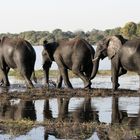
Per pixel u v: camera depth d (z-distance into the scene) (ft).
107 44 110.63
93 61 111.24
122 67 108.78
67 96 99.14
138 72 104.58
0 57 120.67
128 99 94.79
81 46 110.83
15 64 117.08
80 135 61.98
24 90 110.63
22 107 84.89
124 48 106.11
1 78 125.49
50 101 92.17
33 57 116.67
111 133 62.64
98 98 96.43
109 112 78.69
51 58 117.91
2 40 120.67
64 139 60.03
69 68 113.39
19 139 60.54
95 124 68.13
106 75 168.76
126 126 66.54
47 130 65.36
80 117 74.33
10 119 72.90
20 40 117.80
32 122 70.03
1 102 91.40
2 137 61.82
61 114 77.20
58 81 115.96
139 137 60.29
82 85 126.93
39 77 156.25
